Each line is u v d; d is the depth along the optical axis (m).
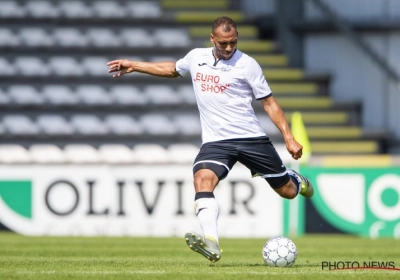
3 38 66.81
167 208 46.28
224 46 23.22
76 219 46.06
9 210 46.09
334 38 66.94
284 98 65.81
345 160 49.19
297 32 68.00
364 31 66.12
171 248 37.91
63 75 64.88
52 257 31.39
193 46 68.56
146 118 63.44
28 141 60.75
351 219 47.19
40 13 68.94
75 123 62.69
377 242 43.59
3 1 68.75
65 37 67.81
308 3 67.94
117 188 46.16
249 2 72.31
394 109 65.00
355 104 65.44
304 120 64.31
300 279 21.03
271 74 66.50
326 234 47.25
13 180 46.00
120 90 64.81
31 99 63.69
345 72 66.56
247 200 46.50
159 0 71.44
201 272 22.48
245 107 23.83
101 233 46.12
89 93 64.50
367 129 64.56
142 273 22.19
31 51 66.19
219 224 46.38
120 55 66.94
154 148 52.50
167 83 65.44
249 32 70.25
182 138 62.22
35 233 46.03
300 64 68.12
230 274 21.81
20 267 24.78
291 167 47.72
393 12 66.19
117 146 60.53
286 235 46.88
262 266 25.25
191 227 46.38
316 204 47.12
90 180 46.09
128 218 46.19
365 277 21.98
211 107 23.81
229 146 23.75
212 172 23.41
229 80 23.56
